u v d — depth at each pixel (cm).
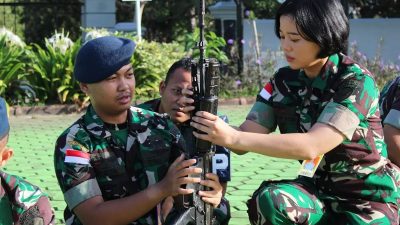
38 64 1083
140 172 300
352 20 1348
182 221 276
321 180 312
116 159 294
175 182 276
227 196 529
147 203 278
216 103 279
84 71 288
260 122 327
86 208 282
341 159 303
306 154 285
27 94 1077
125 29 1319
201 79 278
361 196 307
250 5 1814
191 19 1892
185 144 314
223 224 337
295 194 296
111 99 288
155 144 304
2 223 262
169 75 337
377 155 306
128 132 300
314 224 303
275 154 283
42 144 777
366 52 1347
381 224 301
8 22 1997
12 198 266
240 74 1196
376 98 304
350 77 299
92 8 1326
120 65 286
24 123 949
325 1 289
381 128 312
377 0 1700
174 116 332
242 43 1216
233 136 279
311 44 290
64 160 287
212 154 288
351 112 292
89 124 294
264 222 295
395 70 1215
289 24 290
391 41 1334
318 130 289
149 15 1873
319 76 305
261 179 592
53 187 557
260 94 331
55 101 1088
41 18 1973
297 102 316
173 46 1198
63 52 1116
